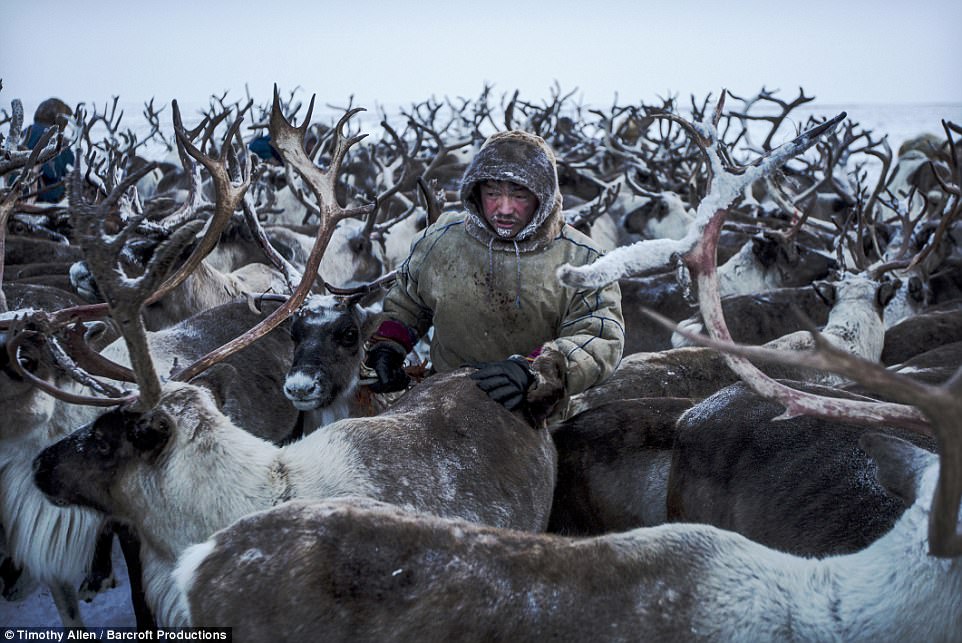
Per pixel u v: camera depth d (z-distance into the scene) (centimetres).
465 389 324
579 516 361
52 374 338
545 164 327
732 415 330
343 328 363
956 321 621
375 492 280
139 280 249
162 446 276
